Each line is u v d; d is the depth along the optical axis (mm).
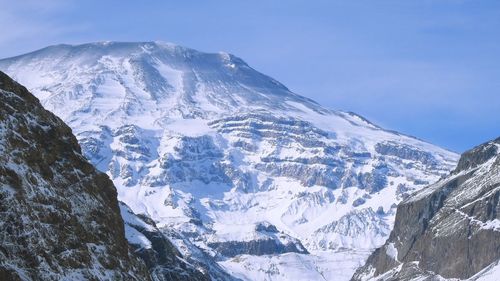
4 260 143375
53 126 169250
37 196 154625
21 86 169875
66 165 167750
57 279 149125
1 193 148375
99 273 159000
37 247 148500
